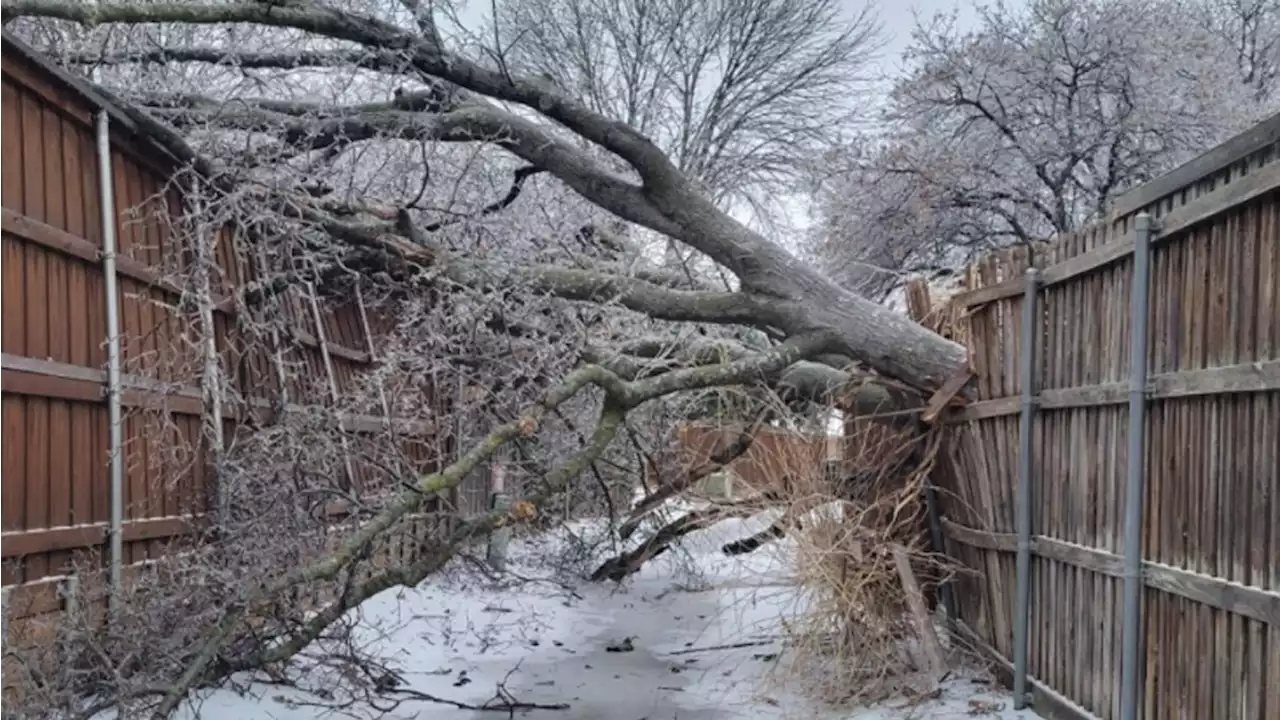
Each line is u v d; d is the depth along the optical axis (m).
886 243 12.44
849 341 5.54
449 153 6.45
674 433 7.43
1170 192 3.03
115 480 3.90
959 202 11.80
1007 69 11.67
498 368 5.83
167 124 4.68
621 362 6.06
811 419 5.73
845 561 4.77
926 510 5.37
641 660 5.47
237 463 4.41
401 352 5.41
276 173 5.01
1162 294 3.08
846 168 12.81
